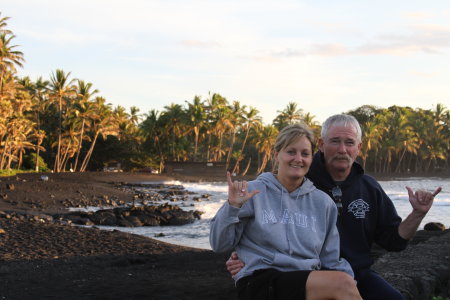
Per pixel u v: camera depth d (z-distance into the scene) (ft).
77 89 235.40
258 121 306.76
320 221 9.86
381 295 10.78
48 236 52.90
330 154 11.38
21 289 25.88
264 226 9.48
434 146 367.45
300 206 9.83
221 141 318.04
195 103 293.64
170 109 289.94
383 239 11.46
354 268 10.94
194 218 85.15
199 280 25.81
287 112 326.03
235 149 371.76
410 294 15.08
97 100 255.29
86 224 75.51
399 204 120.06
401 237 11.07
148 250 46.29
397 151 358.02
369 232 11.30
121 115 314.35
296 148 9.68
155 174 225.35
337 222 11.19
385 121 359.66
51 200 105.29
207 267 32.68
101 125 248.32
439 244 23.17
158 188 175.73
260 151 321.73
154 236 64.34
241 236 9.81
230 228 9.25
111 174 198.59
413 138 353.92
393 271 17.30
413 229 10.88
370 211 11.25
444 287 17.92
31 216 72.90
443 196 147.23
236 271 9.63
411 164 408.46
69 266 35.65
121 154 269.44
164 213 82.43
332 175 11.53
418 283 16.26
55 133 246.47
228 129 301.22
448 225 75.61
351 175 11.45
